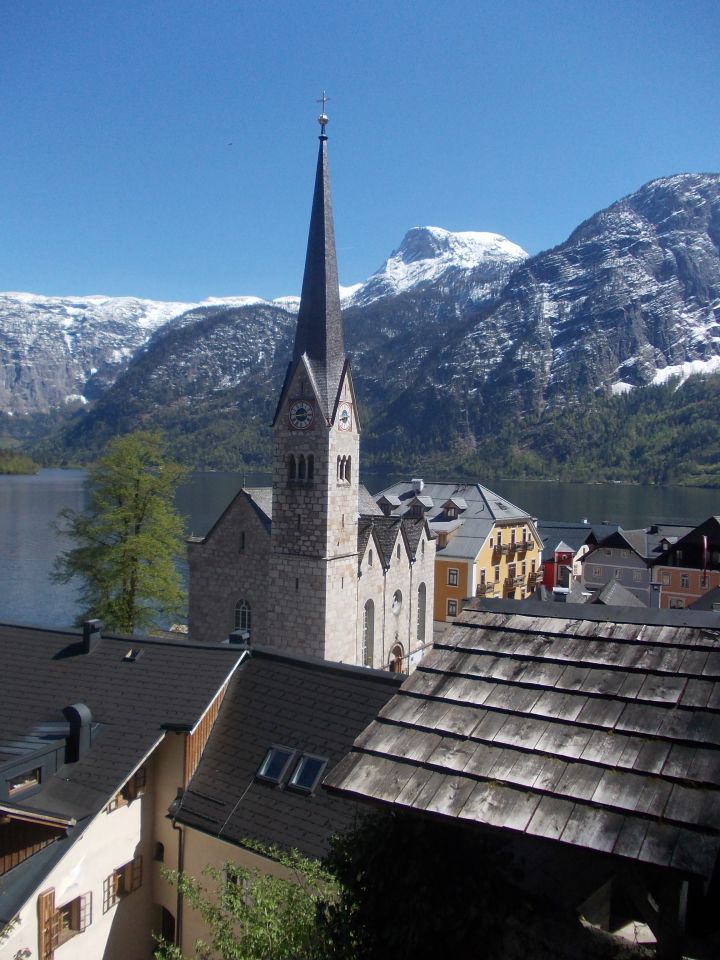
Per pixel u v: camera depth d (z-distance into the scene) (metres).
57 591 114.06
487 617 12.79
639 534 115.50
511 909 10.66
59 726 28.17
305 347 54.72
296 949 14.32
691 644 10.81
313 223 55.12
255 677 30.75
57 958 24.58
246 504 58.50
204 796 27.02
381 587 62.59
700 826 8.27
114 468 62.22
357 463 57.31
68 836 24.42
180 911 26.70
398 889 11.11
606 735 9.79
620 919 11.61
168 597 63.19
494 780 9.65
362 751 10.76
